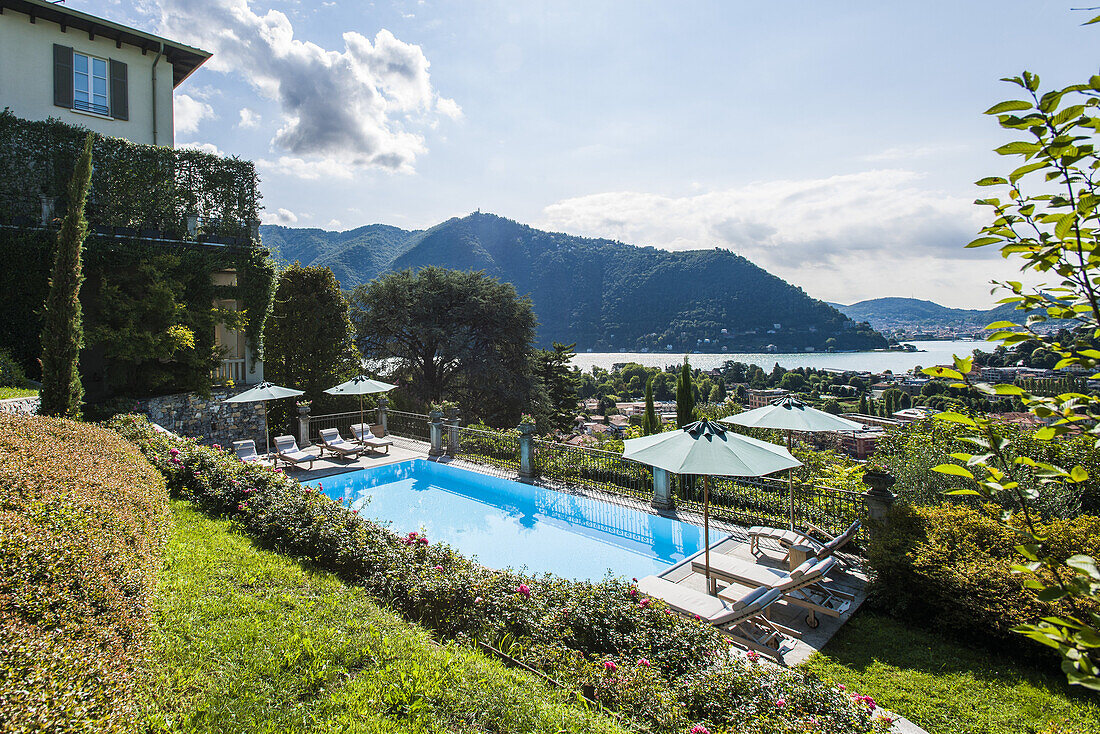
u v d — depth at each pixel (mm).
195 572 5355
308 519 6777
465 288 30000
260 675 3801
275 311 19125
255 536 6875
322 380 19188
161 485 6910
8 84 14289
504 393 29641
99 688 2725
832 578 7180
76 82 15438
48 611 3035
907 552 6273
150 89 16797
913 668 5270
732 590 6195
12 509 3906
